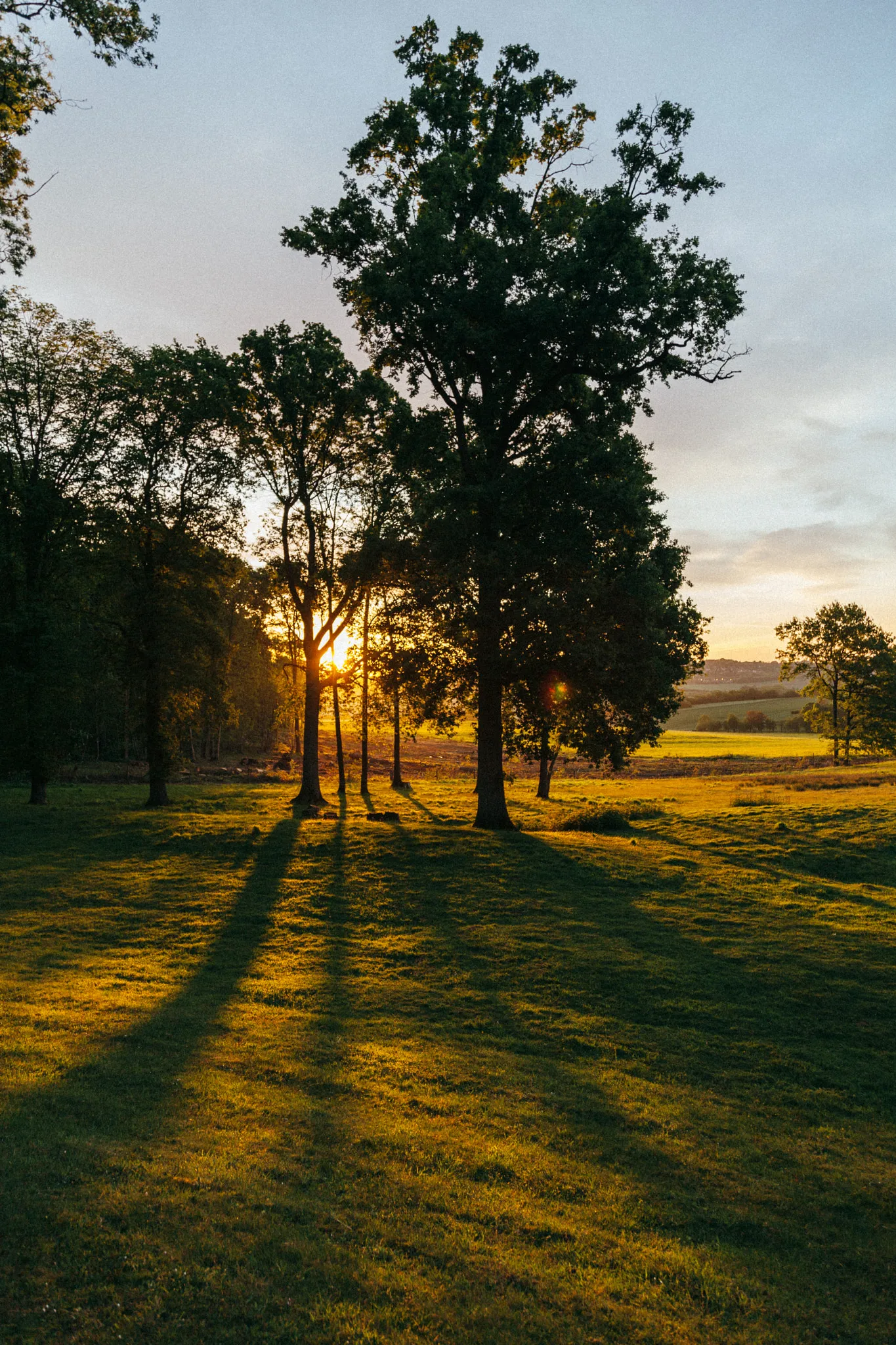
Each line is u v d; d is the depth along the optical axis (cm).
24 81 1594
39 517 3622
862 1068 1274
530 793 5338
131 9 1559
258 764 6794
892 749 6538
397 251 2686
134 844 2783
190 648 3744
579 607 2544
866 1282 728
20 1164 705
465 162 2556
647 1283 669
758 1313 648
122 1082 951
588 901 2139
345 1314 552
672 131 2383
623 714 2975
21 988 1348
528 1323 576
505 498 2861
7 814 3359
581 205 2659
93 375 3762
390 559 2877
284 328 3531
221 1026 1223
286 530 3888
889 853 2733
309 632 3872
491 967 1652
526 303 2516
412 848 2644
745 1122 1066
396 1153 842
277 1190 719
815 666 6800
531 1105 1041
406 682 2964
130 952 1677
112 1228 619
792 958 1745
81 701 3947
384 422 3209
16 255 1830
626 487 2830
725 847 2883
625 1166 901
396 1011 1395
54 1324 507
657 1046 1318
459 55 2769
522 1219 741
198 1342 509
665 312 2475
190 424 3747
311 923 1922
